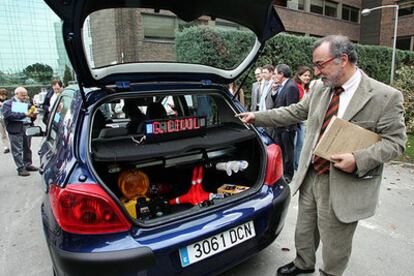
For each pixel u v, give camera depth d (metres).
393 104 1.58
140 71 2.06
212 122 2.98
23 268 2.53
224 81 2.55
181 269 1.69
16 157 4.98
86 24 1.71
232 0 2.06
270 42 9.32
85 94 2.10
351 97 1.68
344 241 1.83
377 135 1.62
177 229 1.71
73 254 1.54
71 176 1.64
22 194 4.19
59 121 2.69
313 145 1.88
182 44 6.73
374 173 1.70
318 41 1.70
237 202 2.00
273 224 2.11
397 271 2.35
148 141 2.04
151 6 2.18
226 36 6.91
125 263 1.53
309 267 2.21
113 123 2.99
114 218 1.59
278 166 2.29
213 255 1.80
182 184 2.57
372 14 21.55
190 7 2.25
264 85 5.31
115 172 2.07
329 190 1.81
